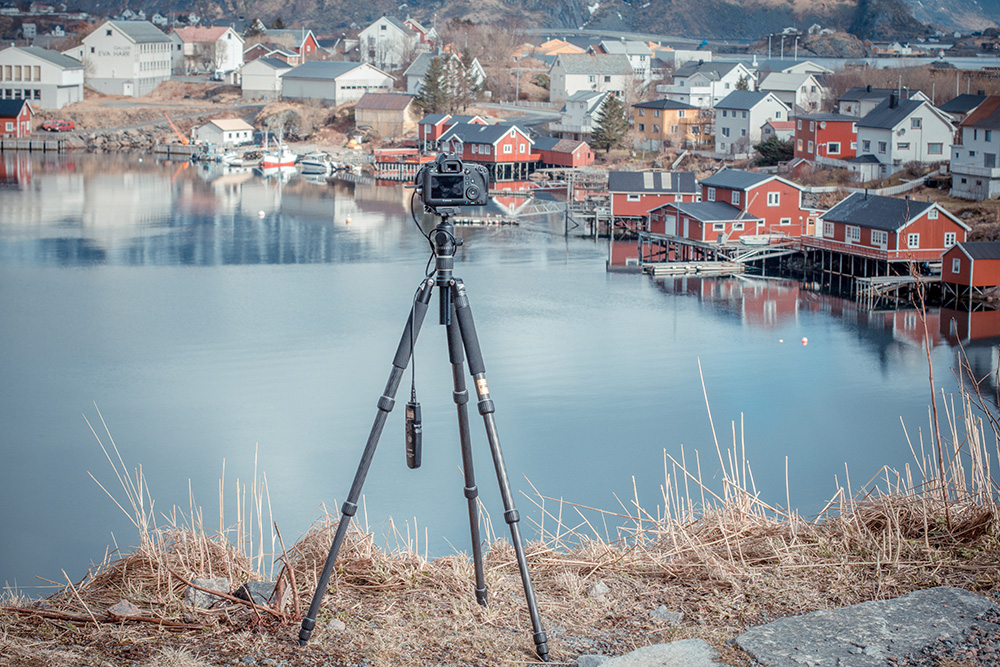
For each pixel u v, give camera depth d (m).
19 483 23.48
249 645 4.51
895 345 39.91
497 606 4.93
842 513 5.82
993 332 41.94
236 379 33.53
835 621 4.52
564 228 71.31
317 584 4.88
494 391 32.28
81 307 43.78
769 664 4.17
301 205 76.94
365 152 105.69
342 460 25.08
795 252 57.94
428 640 4.57
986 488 5.70
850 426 29.11
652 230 63.53
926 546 5.31
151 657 4.39
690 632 4.56
